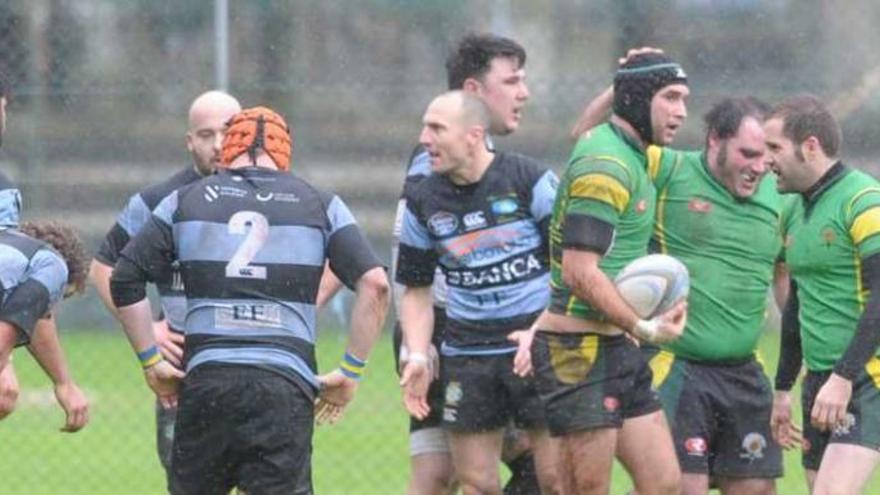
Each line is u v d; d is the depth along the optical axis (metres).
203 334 24.17
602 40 51.03
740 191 27.58
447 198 26.91
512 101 28.42
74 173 48.25
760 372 28.02
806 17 48.91
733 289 27.55
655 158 27.86
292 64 50.25
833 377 24.66
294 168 51.19
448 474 28.78
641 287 24.06
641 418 25.09
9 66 47.47
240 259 24.14
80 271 24.97
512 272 26.92
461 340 27.28
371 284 24.66
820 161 25.45
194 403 24.16
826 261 25.52
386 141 51.41
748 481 27.97
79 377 51.59
